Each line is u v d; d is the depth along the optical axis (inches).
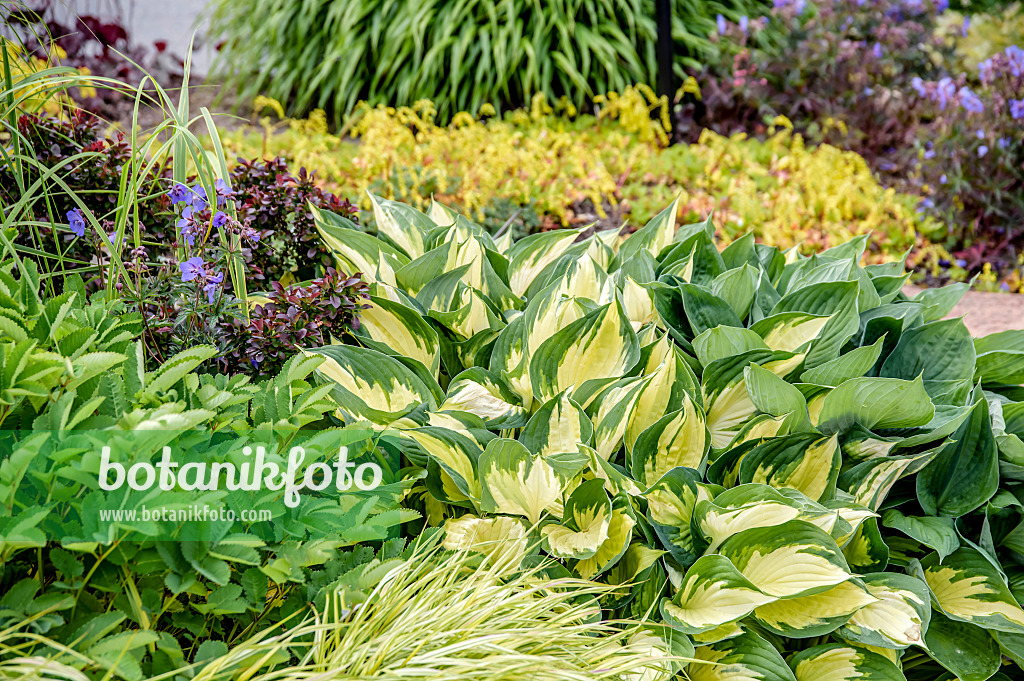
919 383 57.6
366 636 48.6
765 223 191.2
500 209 179.0
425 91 273.0
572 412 61.9
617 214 194.1
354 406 61.5
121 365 53.8
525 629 50.8
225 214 71.6
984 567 59.0
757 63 268.8
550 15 283.6
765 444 60.9
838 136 257.3
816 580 53.0
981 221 212.5
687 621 53.8
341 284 69.7
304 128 243.8
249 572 48.1
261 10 296.7
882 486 61.1
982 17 325.1
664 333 73.7
